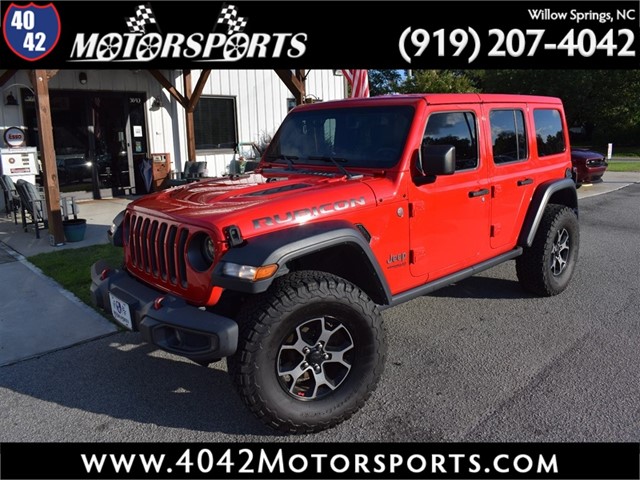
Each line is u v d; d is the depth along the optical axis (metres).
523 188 4.96
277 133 4.84
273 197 3.43
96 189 12.28
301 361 3.20
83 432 3.32
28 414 3.51
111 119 12.34
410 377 3.88
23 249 7.56
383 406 3.51
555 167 5.46
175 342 3.10
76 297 5.62
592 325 4.77
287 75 10.24
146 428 3.35
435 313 5.14
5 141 10.36
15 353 4.39
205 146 13.68
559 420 3.30
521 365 4.03
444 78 27.28
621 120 33.81
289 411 3.10
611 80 33.16
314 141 4.45
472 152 4.40
